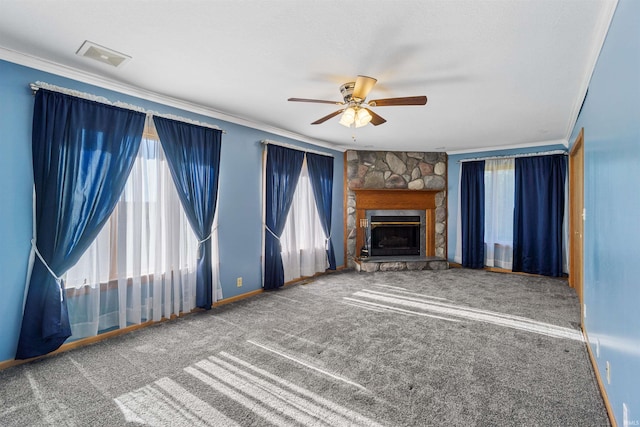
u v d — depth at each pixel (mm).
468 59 2492
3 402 2021
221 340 2945
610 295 1909
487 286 4902
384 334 3090
